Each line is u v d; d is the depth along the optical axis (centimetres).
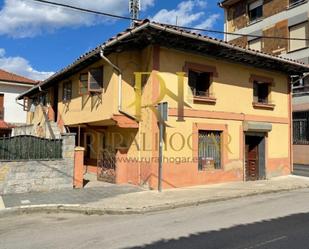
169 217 911
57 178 1247
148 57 1311
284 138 1748
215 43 1295
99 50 1264
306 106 2362
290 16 2566
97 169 1590
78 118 1630
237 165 1529
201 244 646
